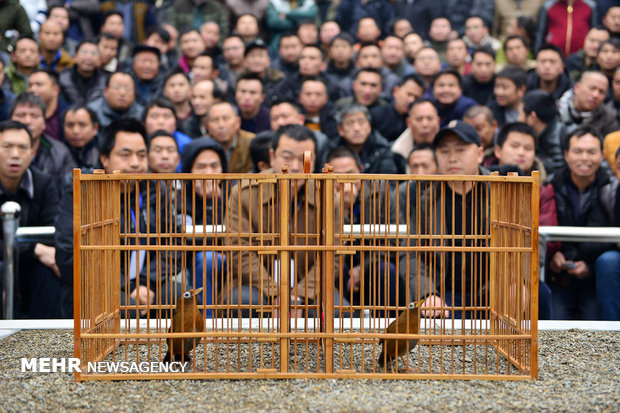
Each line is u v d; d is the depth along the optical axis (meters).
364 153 11.33
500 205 5.54
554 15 12.25
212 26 12.75
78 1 12.51
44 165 11.02
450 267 7.64
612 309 8.92
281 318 4.88
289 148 9.33
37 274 9.05
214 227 4.90
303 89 11.85
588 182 10.47
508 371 5.04
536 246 4.85
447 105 11.62
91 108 11.19
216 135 11.34
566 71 11.75
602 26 11.90
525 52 12.23
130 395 4.54
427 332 6.49
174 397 4.48
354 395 4.52
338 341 4.89
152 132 11.27
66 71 11.62
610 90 11.30
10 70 11.84
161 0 13.06
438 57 12.63
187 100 11.85
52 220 10.41
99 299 5.36
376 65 12.34
